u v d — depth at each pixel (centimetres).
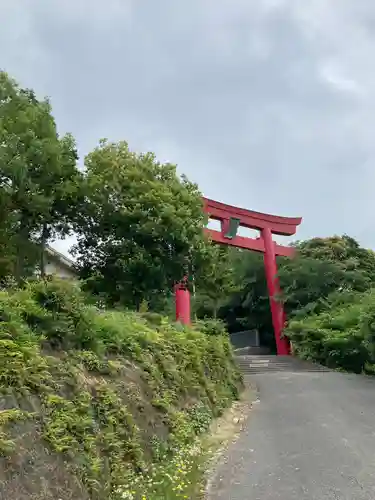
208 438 1025
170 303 2477
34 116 1347
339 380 1878
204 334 1534
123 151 1731
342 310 2644
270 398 1566
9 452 468
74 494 523
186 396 1082
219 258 2922
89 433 612
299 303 3072
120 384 770
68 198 1572
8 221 1338
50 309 691
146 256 1525
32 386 555
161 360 997
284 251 3359
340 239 3341
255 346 3903
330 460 801
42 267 1539
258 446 949
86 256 1652
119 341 841
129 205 1570
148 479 677
